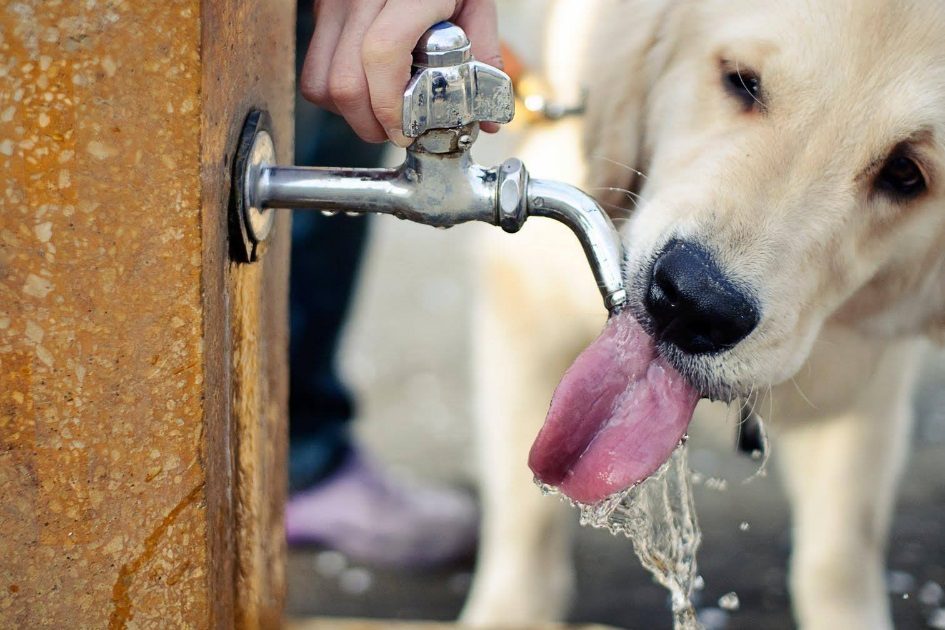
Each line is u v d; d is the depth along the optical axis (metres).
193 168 0.88
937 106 1.59
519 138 2.40
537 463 1.12
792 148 1.58
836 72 1.57
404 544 2.59
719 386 1.45
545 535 2.33
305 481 2.68
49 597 0.98
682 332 1.44
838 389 2.08
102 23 0.85
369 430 3.10
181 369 0.93
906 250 1.81
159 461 0.95
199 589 0.99
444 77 0.93
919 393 3.37
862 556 2.19
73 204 0.88
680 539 1.39
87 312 0.91
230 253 1.01
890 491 2.20
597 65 2.07
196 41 0.85
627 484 1.12
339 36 1.08
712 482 1.56
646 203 1.67
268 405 1.20
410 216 1.01
